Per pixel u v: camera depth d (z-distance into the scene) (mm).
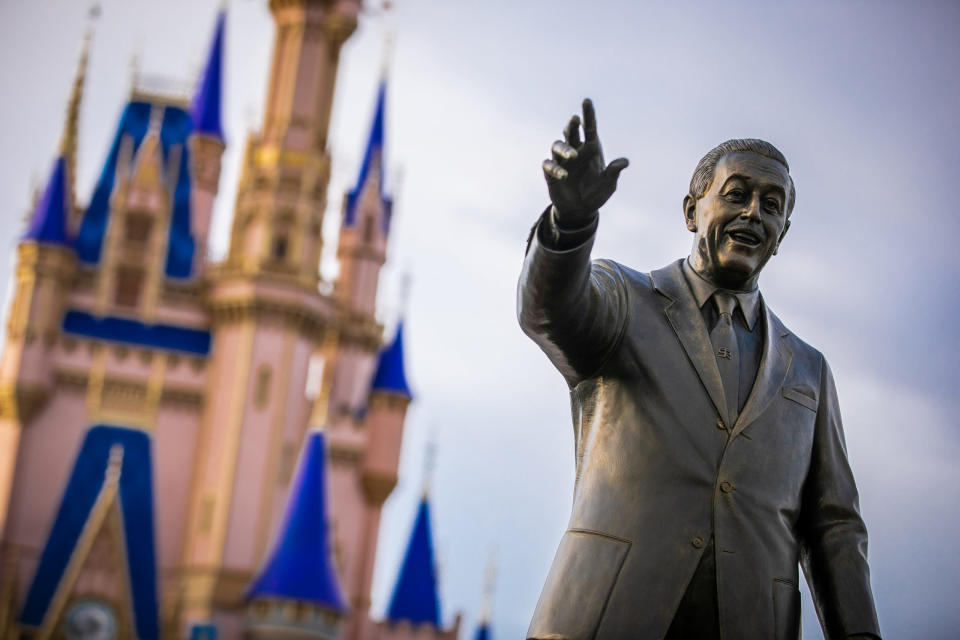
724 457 4414
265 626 58094
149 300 66438
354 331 72062
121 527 61156
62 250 65750
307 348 66375
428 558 70000
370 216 74188
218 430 64312
